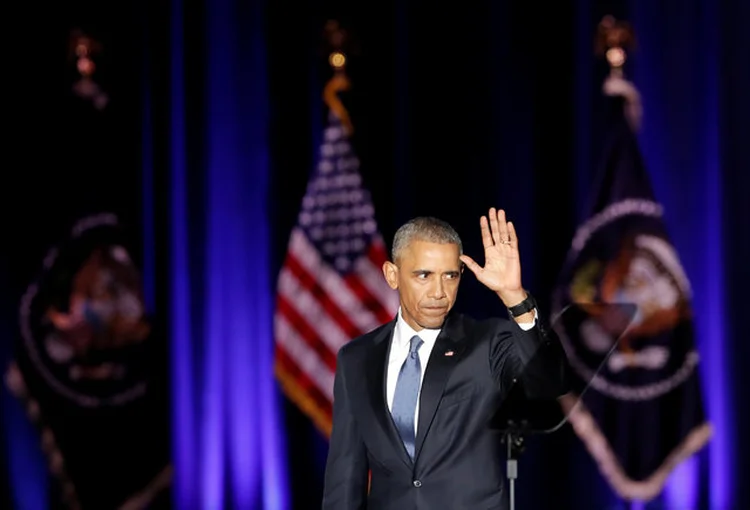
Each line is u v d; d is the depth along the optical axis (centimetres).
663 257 1919
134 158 1977
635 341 1905
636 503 1898
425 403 781
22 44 1959
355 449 829
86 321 1955
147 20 1980
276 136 1978
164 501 1956
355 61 1972
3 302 1939
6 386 1938
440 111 1942
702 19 1938
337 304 1950
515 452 773
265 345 1964
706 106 1931
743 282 1914
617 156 1934
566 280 1914
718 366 1914
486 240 784
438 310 770
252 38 1991
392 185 1952
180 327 1959
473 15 1947
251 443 1958
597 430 1897
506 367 790
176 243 1964
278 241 1970
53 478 1941
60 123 1969
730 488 1898
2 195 1942
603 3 1947
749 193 1922
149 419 1961
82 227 1964
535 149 1936
